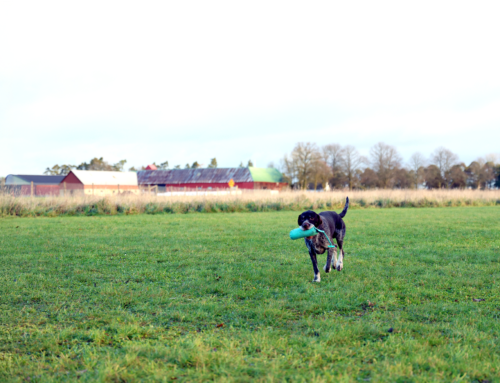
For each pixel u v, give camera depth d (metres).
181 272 7.30
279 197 27.11
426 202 29.39
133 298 5.60
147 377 3.21
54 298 5.62
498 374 3.23
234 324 4.60
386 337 4.13
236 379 3.14
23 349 3.89
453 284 6.17
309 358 3.57
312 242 6.57
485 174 81.50
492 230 13.10
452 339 3.99
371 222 16.19
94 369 3.39
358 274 6.96
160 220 17.92
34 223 16.53
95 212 22.27
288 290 6.04
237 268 7.57
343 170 87.88
